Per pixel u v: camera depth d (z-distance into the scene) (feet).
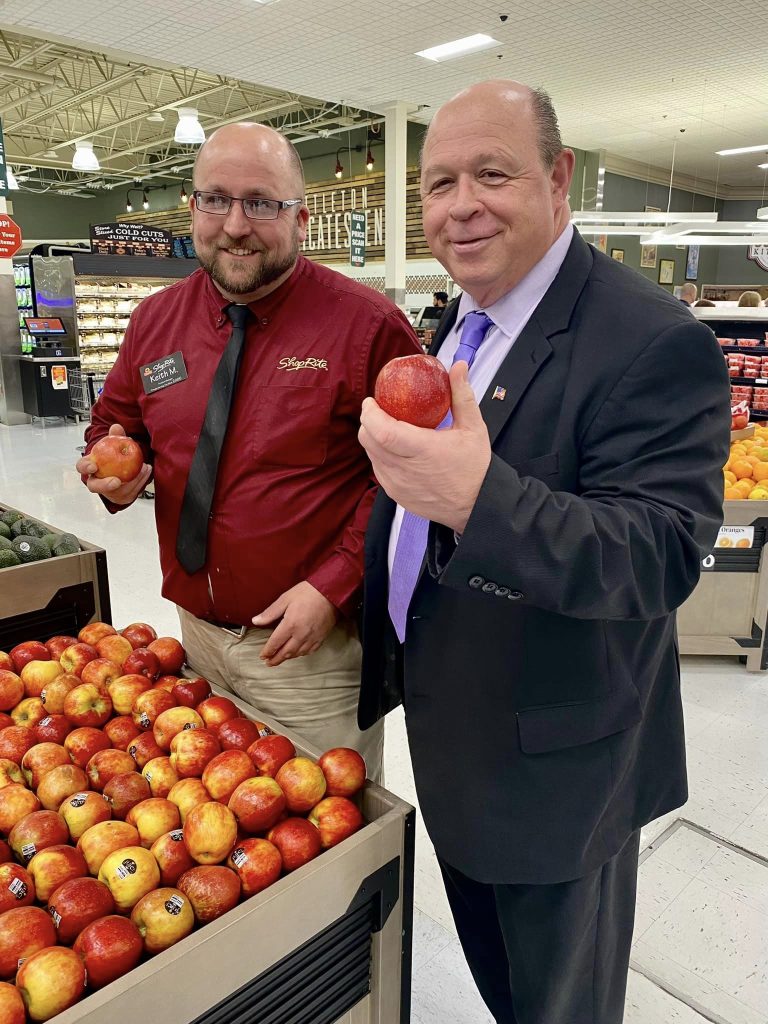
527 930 3.93
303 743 4.36
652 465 2.96
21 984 2.88
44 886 3.38
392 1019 4.09
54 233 73.92
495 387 3.46
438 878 7.05
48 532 7.80
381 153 45.16
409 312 39.27
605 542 2.55
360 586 5.16
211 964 3.07
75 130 53.21
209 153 4.84
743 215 56.75
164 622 12.40
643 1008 5.68
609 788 3.64
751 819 7.85
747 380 19.92
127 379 5.92
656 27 22.99
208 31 23.21
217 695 4.93
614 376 3.12
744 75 28.27
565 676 3.49
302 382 5.23
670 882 6.97
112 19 22.20
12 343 32.71
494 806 3.67
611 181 45.91
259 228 4.83
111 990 2.79
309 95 30.96
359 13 21.80
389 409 2.49
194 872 3.43
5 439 29.09
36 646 5.49
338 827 3.78
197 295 5.58
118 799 3.90
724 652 11.18
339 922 3.61
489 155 3.33
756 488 10.98
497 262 3.47
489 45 24.59
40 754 4.22
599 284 3.44
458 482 2.37
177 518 5.67
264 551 5.34
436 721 3.86
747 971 6.04
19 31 23.48
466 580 2.51
